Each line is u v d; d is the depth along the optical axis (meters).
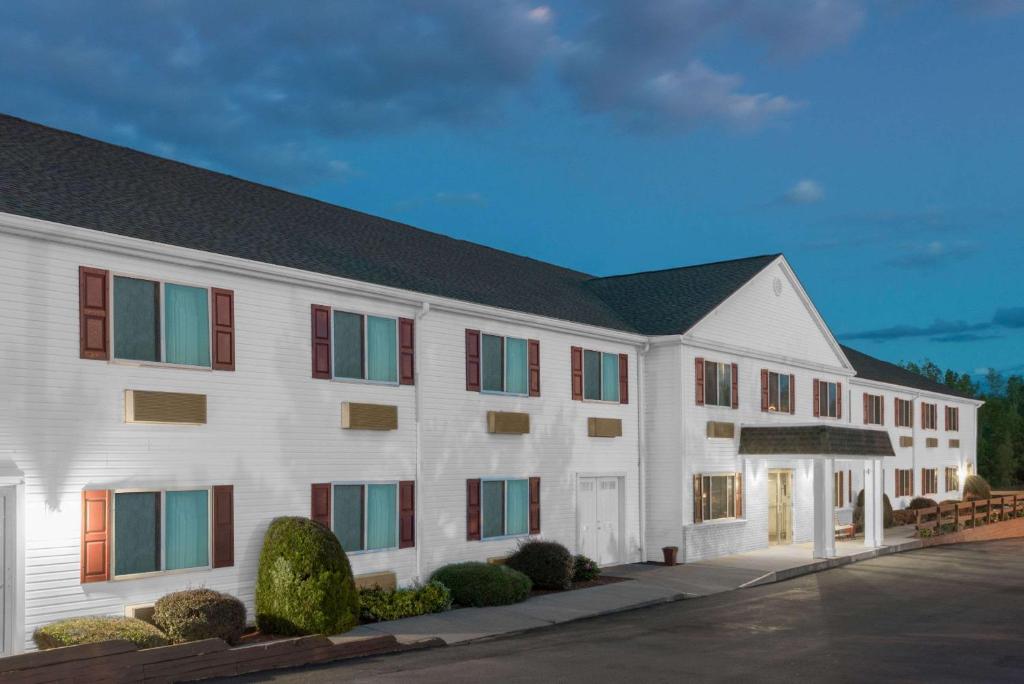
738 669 14.13
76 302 15.11
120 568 15.46
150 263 16.17
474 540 22.56
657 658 14.95
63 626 13.91
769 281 33.47
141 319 16.05
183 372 16.53
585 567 24.39
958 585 24.52
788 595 22.70
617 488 27.97
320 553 16.78
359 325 20.16
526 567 22.30
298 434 18.50
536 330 24.98
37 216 14.67
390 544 20.38
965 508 41.34
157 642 14.15
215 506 16.83
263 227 20.47
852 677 13.61
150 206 18.03
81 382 15.07
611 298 32.09
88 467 15.05
